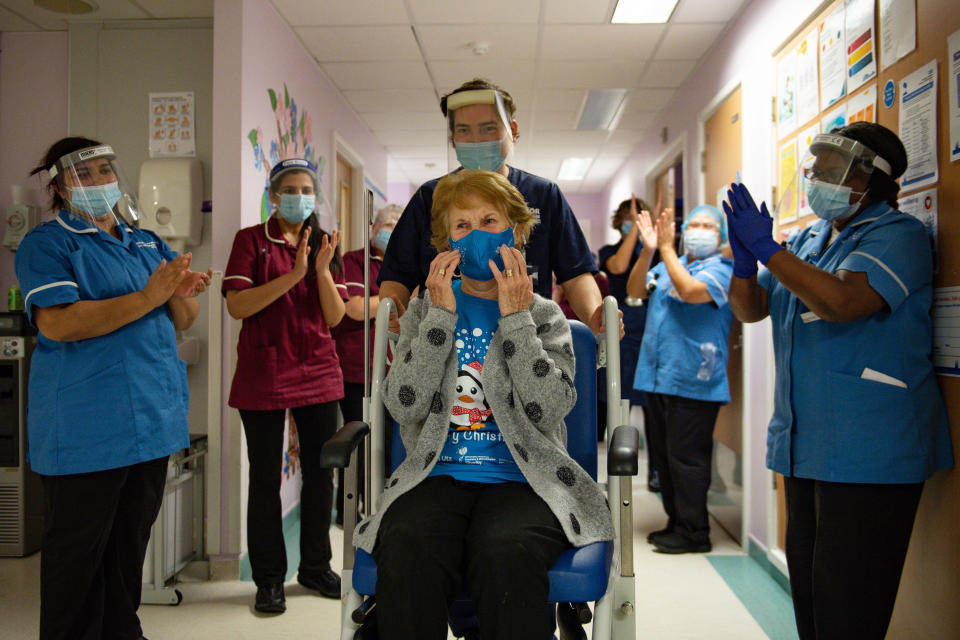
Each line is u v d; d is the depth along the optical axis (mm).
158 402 1854
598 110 5254
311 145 4074
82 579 1731
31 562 2887
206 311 3088
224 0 2906
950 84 1687
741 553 3043
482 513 1188
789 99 2721
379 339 1438
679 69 4305
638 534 3295
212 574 2729
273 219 2488
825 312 1552
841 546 1585
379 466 1411
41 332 1692
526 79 4512
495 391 1301
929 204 1770
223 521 2744
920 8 1813
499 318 1343
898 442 1564
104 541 1776
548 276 1767
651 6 3361
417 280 1824
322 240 2424
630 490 1296
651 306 3109
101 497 1741
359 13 3441
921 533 1812
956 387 1637
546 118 5504
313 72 4117
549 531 1162
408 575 1098
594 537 1225
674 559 2957
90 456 1709
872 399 1586
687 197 4484
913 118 1846
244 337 2389
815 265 1755
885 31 1994
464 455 1310
